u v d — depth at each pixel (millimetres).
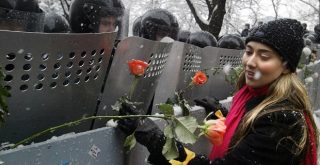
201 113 2154
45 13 1642
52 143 1264
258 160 1356
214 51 2762
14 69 1142
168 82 2219
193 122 1226
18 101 1199
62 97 1338
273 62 1453
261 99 1516
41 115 1295
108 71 1557
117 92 1595
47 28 1728
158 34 2164
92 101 1487
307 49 4828
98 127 1589
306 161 1444
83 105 1451
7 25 1335
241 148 1388
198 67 2623
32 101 1241
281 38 1432
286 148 1351
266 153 1351
